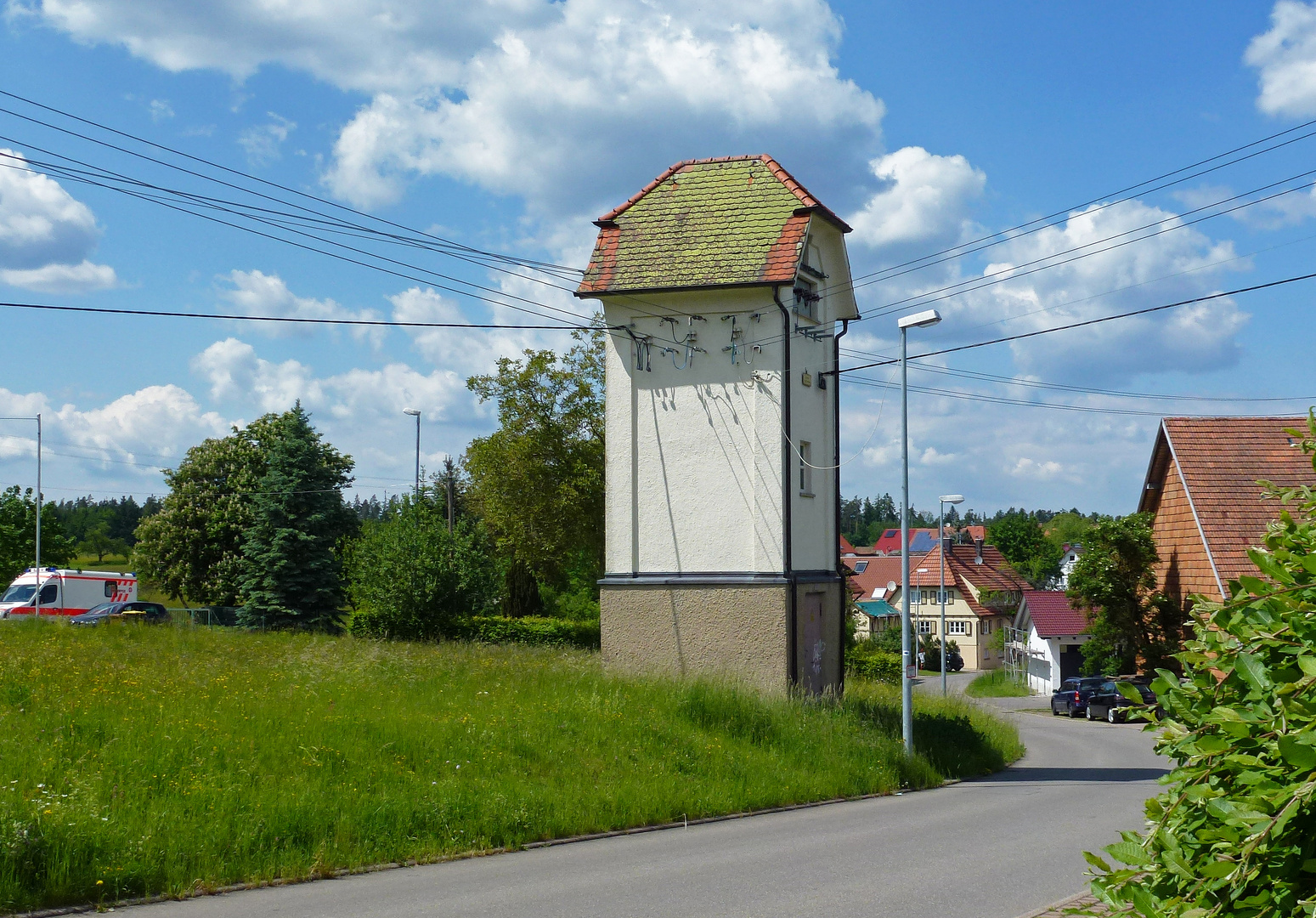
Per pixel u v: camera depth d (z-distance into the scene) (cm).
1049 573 12731
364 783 1218
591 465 4912
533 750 1464
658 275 2220
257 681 1753
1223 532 3522
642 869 1055
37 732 1213
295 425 4512
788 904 898
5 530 6531
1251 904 316
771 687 2102
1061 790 1858
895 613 10000
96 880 877
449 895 922
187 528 5472
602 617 2225
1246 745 349
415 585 4100
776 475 2145
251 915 835
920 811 1542
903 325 1966
